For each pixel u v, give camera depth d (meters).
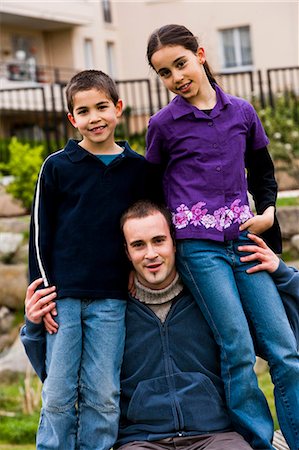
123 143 4.39
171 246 4.15
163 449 4.14
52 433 4.13
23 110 23.14
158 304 4.25
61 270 4.14
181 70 4.12
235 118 4.22
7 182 12.47
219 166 4.14
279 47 24.55
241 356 4.08
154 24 26.27
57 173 4.18
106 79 4.18
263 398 4.23
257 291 4.15
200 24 25.39
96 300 4.14
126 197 4.21
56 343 4.09
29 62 25.31
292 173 12.55
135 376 4.25
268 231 4.36
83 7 25.94
